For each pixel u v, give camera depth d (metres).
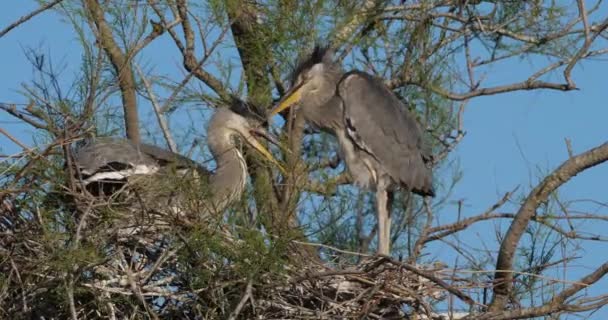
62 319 12.77
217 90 14.89
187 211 12.88
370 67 15.93
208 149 14.71
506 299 12.93
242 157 14.58
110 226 12.69
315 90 15.58
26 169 12.64
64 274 12.12
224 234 12.71
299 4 14.77
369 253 14.46
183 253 12.52
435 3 15.33
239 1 14.35
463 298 12.50
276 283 12.52
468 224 13.84
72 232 12.52
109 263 12.59
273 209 12.95
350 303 12.77
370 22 15.30
